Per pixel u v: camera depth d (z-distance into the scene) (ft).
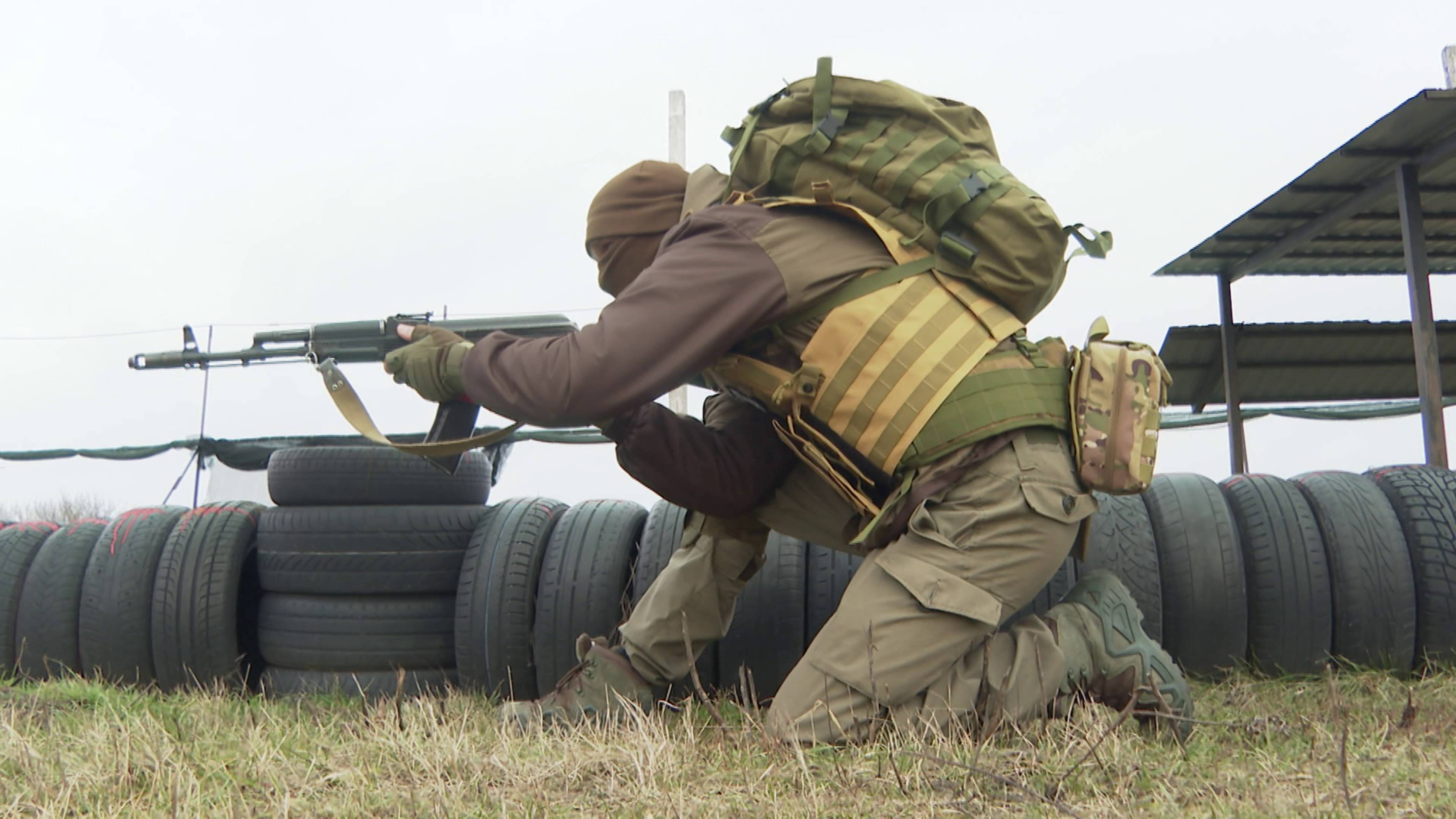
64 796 5.85
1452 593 10.80
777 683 10.48
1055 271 7.87
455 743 6.81
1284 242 27.25
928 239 7.73
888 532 7.80
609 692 8.95
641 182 8.96
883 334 7.56
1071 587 10.71
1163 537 11.08
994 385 7.62
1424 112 20.48
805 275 7.55
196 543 12.79
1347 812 5.27
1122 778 6.16
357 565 12.39
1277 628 10.85
